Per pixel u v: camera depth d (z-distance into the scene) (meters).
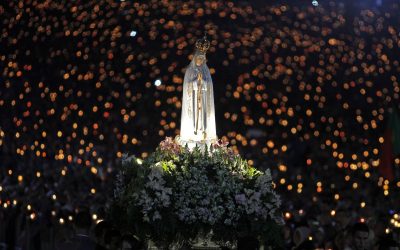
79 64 54.28
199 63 22.28
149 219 20.03
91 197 33.28
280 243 20.84
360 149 54.47
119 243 17.98
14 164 43.34
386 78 56.38
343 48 52.81
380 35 51.19
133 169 21.12
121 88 56.38
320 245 25.22
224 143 21.80
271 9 46.44
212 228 20.34
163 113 51.44
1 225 33.84
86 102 54.78
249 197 20.38
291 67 58.34
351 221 28.72
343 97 58.47
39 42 51.50
